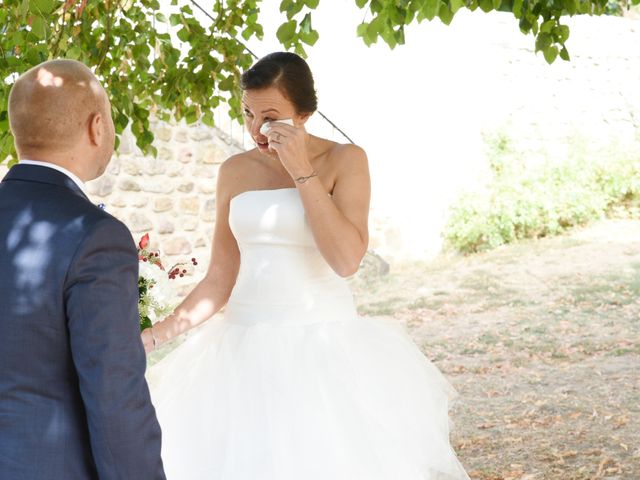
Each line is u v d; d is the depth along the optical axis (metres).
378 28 2.85
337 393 2.33
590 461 4.04
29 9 2.50
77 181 1.72
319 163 2.49
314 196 2.29
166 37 3.47
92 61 3.10
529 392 5.29
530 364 5.94
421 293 8.27
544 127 10.27
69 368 1.60
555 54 2.95
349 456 2.28
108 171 7.27
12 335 1.57
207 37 3.46
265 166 2.58
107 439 1.55
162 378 2.62
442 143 9.71
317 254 2.49
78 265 1.57
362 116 9.22
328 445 2.27
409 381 2.48
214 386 2.43
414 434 2.43
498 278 8.57
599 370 5.64
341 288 2.56
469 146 9.89
